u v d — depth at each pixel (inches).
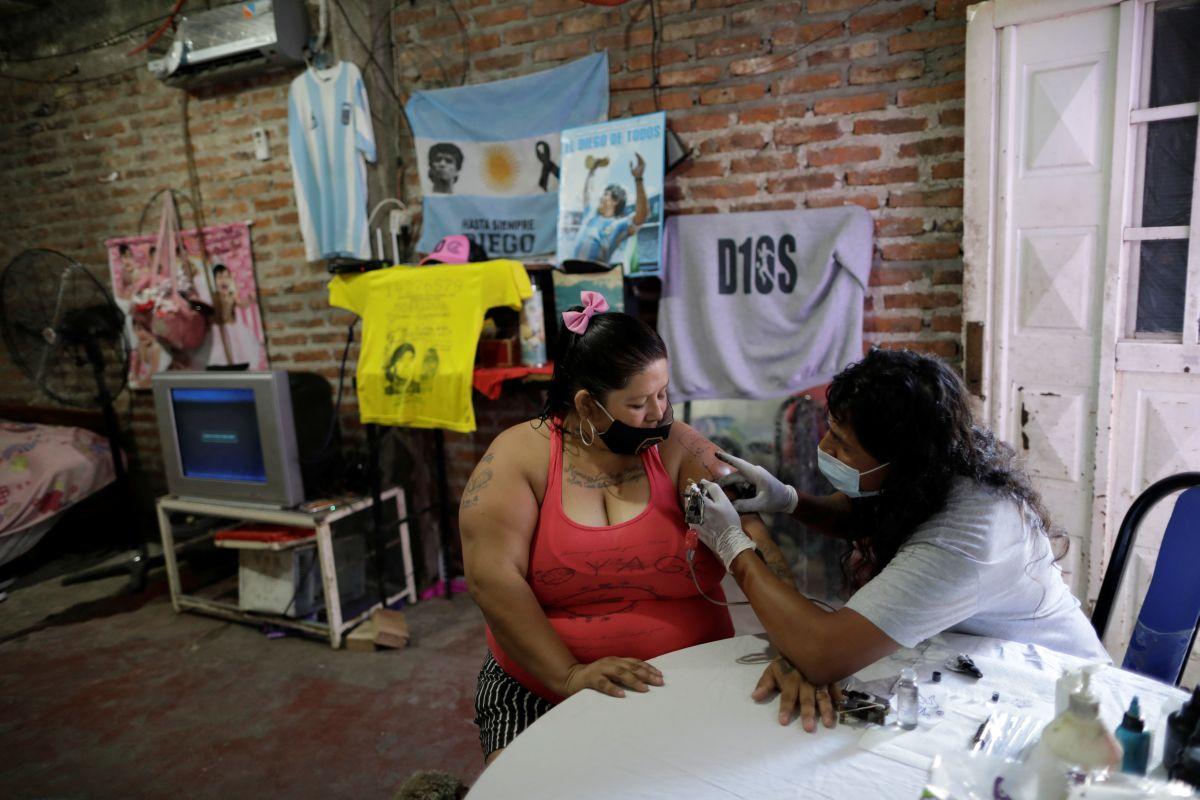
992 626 46.1
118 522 153.3
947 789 32.6
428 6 112.0
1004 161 81.1
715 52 97.8
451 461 124.6
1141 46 72.9
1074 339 80.4
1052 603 46.0
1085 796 29.4
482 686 54.9
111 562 142.9
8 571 139.5
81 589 129.5
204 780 75.6
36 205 153.1
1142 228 74.9
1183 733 31.4
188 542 140.7
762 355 99.3
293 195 126.6
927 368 42.2
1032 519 43.3
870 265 93.7
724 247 98.8
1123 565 54.9
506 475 51.4
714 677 43.8
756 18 95.0
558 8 104.5
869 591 40.9
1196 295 73.1
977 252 83.9
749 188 99.3
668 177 103.2
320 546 100.3
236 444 107.3
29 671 100.3
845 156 93.7
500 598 48.9
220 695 91.7
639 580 51.5
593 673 44.4
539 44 106.6
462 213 112.3
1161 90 73.1
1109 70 74.4
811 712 38.8
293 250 129.0
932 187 90.3
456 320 94.9
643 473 53.3
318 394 123.7
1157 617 51.6
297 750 79.9
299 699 90.0
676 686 42.9
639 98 102.8
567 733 38.9
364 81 114.0
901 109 90.2
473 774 75.0
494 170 109.6
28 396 164.1
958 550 40.4
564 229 102.3
